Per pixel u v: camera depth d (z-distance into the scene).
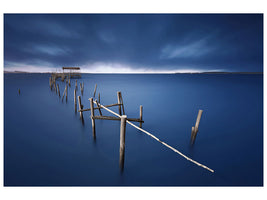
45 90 28.33
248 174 7.10
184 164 7.70
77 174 6.87
